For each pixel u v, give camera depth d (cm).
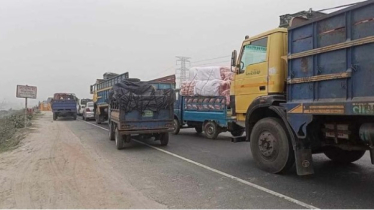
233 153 874
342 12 438
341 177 590
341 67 441
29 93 1844
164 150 947
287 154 573
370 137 429
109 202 461
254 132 653
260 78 656
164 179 591
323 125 523
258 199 468
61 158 819
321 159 763
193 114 1324
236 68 741
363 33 406
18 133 1509
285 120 560
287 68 561
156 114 985
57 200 472
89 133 1498
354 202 450
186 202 458
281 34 620
